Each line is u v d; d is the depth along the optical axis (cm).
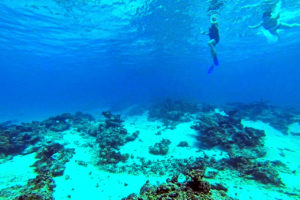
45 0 1403
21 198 501
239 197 606
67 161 898
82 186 696
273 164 874
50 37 2305
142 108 2577
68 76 8362
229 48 3188
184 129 1421
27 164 872
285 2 1441
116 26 1919
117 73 6775
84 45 2644
